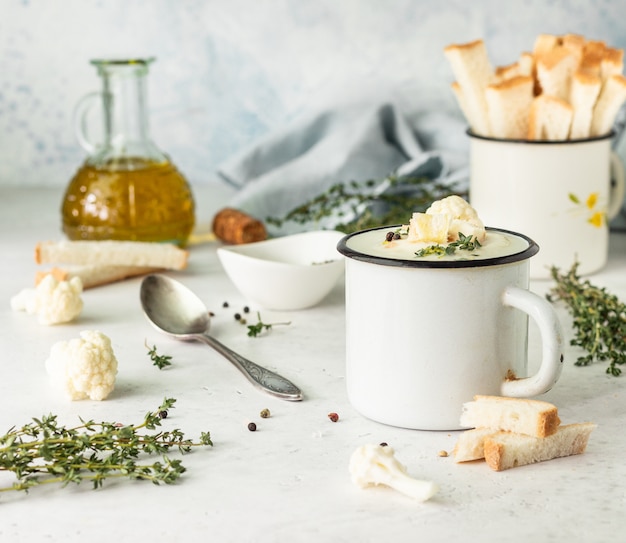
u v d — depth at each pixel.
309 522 0.56
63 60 1.24
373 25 1.18
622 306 0.77
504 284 0.62
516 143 0.88
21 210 1.17
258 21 1.21
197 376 0.73
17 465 0.58
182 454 0.62
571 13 1.14
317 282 0.83
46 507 0.57
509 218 0.90
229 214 1.02
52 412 0.67
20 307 0.86
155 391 0.70
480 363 0.62
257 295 0.84
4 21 1.22
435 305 0.62
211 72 1.23
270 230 1.05
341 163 1.08
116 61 0.95
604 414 0.66
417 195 1.05
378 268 0.62
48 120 1.26
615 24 1.14
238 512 0.57
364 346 0.64
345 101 1.17
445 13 1.17
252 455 0.62
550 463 0.61
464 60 0.89
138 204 0.95
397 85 1.19
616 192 0.95
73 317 0.83
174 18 1.21
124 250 0.92
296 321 0.83
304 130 1.15
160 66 1.23
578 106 0.88
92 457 0.60
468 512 0.57
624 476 0.60
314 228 1.02
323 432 0.64
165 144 1.26
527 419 0.60
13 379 0.73
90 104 1.02
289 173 1.08
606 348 0.76
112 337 0.80
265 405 0.68
